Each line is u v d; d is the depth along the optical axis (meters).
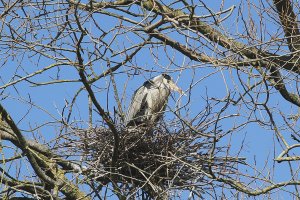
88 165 10.98
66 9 10.95
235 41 11.27
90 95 10.12
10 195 11.08
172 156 10.91
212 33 11.27
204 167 10.97
